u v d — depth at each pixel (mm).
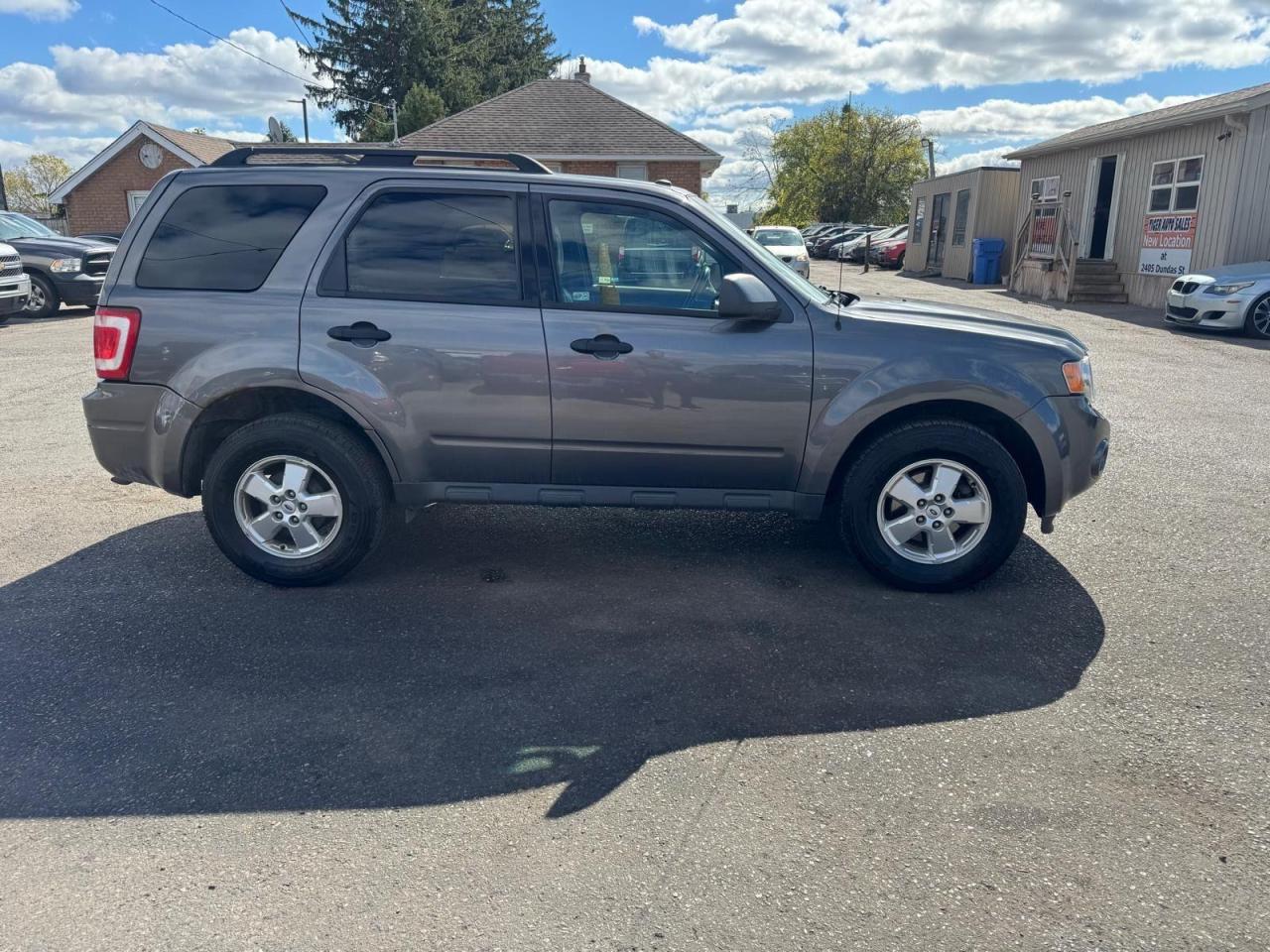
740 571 4910
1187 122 17422
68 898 2592
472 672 3842
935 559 4578
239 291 4496
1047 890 2629
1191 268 17891
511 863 2736
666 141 26188
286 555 4617
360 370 4422
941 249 30219
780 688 3719
